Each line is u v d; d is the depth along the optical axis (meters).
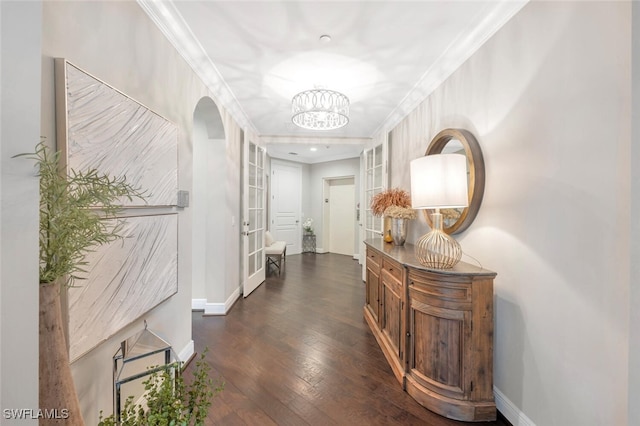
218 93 2.73
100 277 1.21
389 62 2.26
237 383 1.88
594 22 1.14
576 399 1.21
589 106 1.15
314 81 2.60
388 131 3.80
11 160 0.63
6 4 0.61
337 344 2.43
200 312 3.17
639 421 0.82
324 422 1.55
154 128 1.61
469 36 1.88
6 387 0.62
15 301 0.64
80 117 1.09
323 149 6.04
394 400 1.74
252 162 4.11
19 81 0.64
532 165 1.45
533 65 1.44
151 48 1.64
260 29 1.86
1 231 0.61
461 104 2.11
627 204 1.02
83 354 1.11
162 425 0.95
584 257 1.17
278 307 3.31
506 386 1.61
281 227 6.91
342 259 6.46
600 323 1.11
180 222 2.03
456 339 1.63
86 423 1.18
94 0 1.21
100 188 0.94
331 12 1.69
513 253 1.57
